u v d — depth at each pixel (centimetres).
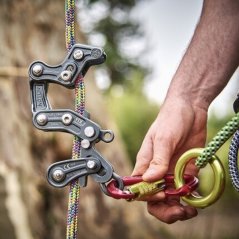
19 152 367
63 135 398
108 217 440
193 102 169
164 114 167
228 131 151
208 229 759
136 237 457
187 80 171
